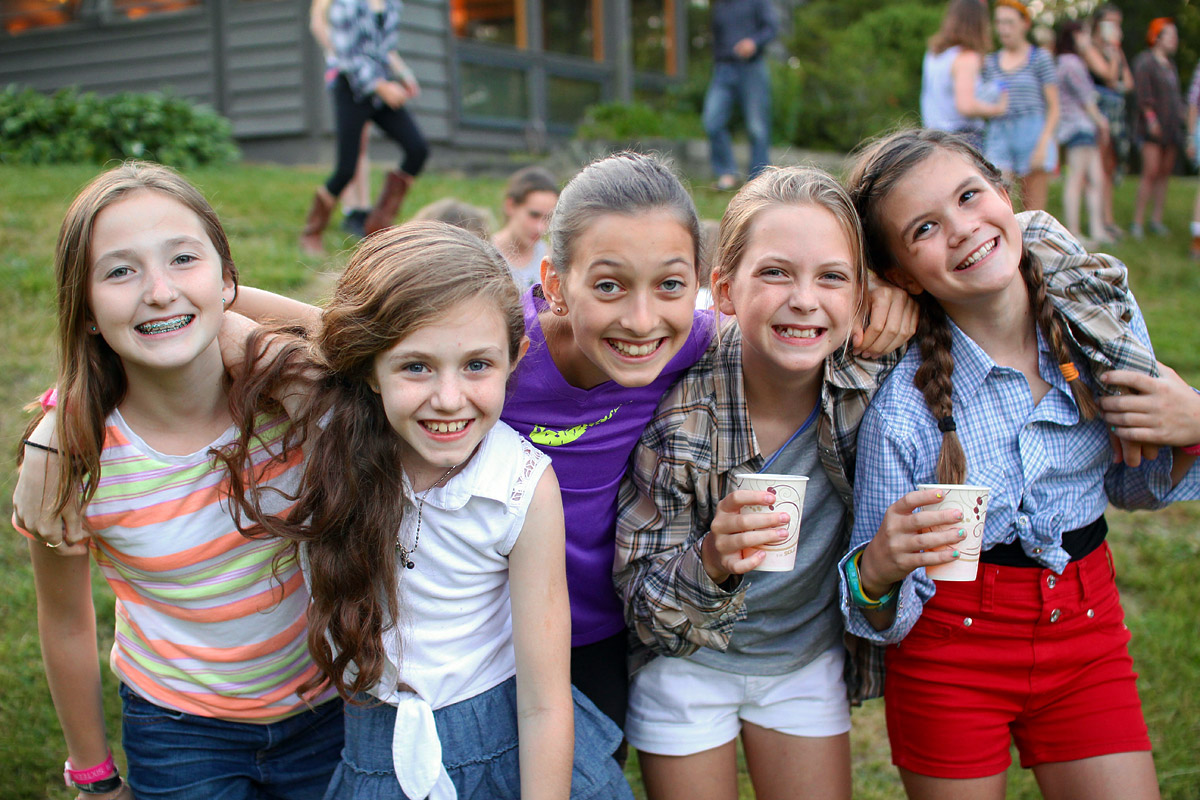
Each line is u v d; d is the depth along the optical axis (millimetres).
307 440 1961
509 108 12758
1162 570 3695
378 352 1824
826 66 13875
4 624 3143
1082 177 8242
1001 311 2143
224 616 2004
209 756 2068
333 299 1943
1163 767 2814
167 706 2039
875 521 2111
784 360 1980
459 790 1914
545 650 1901
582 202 1878
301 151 10664
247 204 6957
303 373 1962
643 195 1844
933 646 2139
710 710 2258
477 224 3230
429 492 1910
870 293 2145
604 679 2336
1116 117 8594
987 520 2104
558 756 1873
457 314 1780
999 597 2100
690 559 2080
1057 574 2098
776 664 2244
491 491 1873
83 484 1920
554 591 1925
